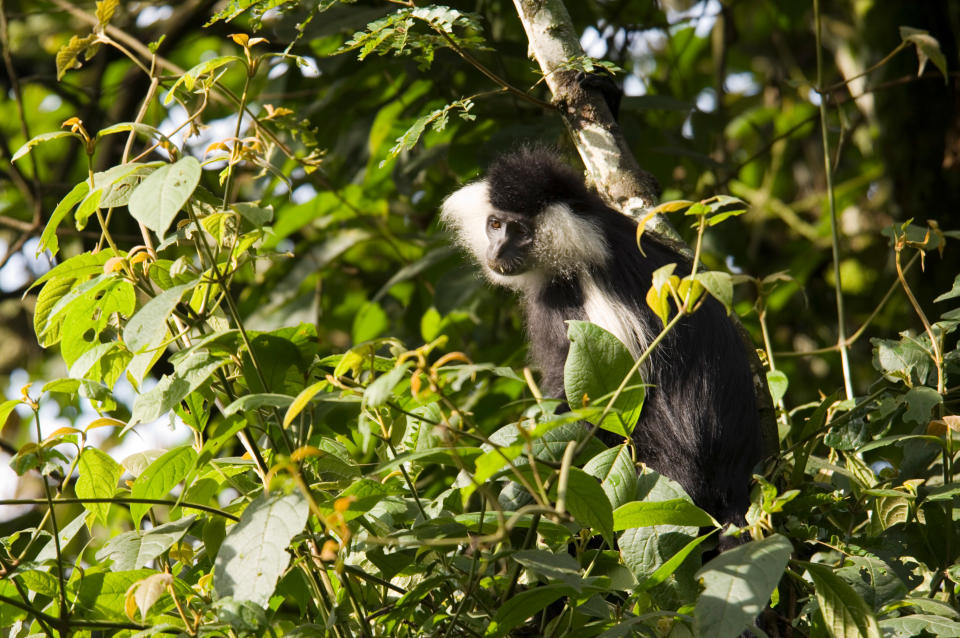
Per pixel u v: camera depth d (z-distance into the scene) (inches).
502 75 472.7
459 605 188.5
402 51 266.7
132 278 203.5
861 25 544.1
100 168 603.8
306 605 213.6
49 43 693.9
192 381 188.5
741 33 750.5
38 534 198.8
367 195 531.2
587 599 193.9
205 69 197.9
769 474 277.4
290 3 294.7
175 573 225.1
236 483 228.4
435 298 469.4
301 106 564.7
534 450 196.5
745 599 154.5
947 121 502.6
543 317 400.8
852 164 697.6
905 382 266.5
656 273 171.6
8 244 627.8
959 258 480.1
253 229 225.3
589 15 536.4
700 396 327.0
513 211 397.7
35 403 196.1
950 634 183.9
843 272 609.6
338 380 170.1
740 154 740.7
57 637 200.2
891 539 248.2
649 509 191.3
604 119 339.6
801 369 577.0
